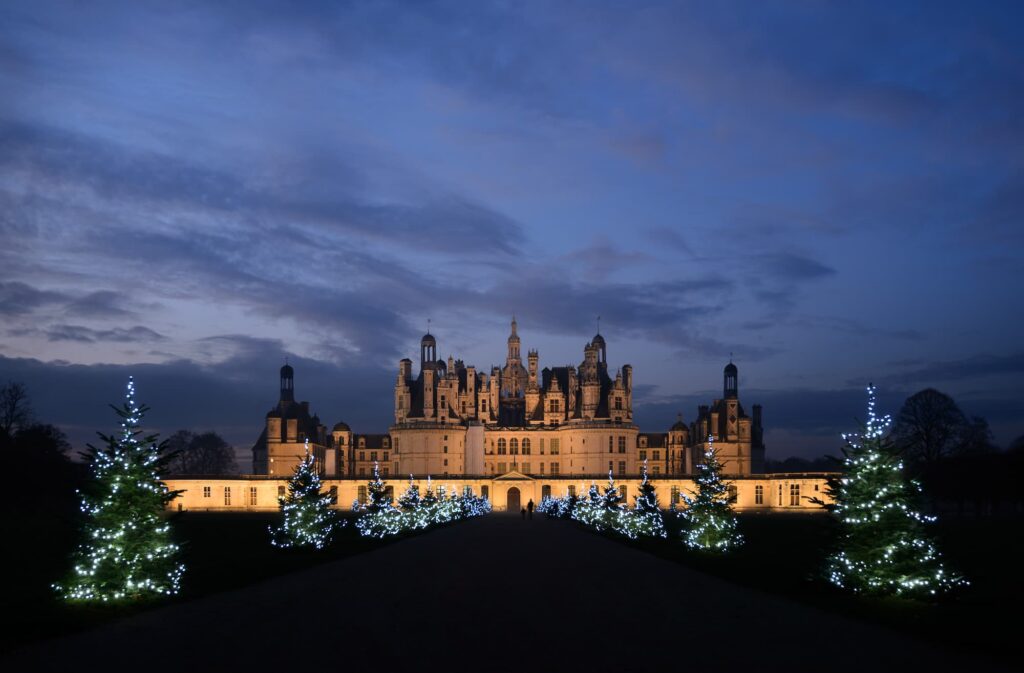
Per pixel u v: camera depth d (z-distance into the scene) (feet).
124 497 132.67
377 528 321.52
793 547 248.32
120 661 90.99
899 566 132.98
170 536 137.59
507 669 87.20
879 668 87.25
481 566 189.37
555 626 110.32
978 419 569.23
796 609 123.95
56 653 94.89
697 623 112.37
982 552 232.32
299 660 91.09
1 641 99.81
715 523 232.53
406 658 91.91
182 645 98.84
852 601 129.59
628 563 196.54
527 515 530.27
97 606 124.06
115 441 136.56
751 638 102.27
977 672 85.40
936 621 110.83
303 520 241.96
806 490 613.93
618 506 369.09
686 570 180.04
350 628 109.09
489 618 116.57
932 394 528.63
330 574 172.55
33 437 462.19
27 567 204.23
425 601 133.08
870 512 135.85
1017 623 109.19
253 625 111.45
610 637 102.99
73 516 134.72
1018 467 448.24
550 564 194.18
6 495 401.49
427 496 409.69
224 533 325.83
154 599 130.11
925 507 138.51
